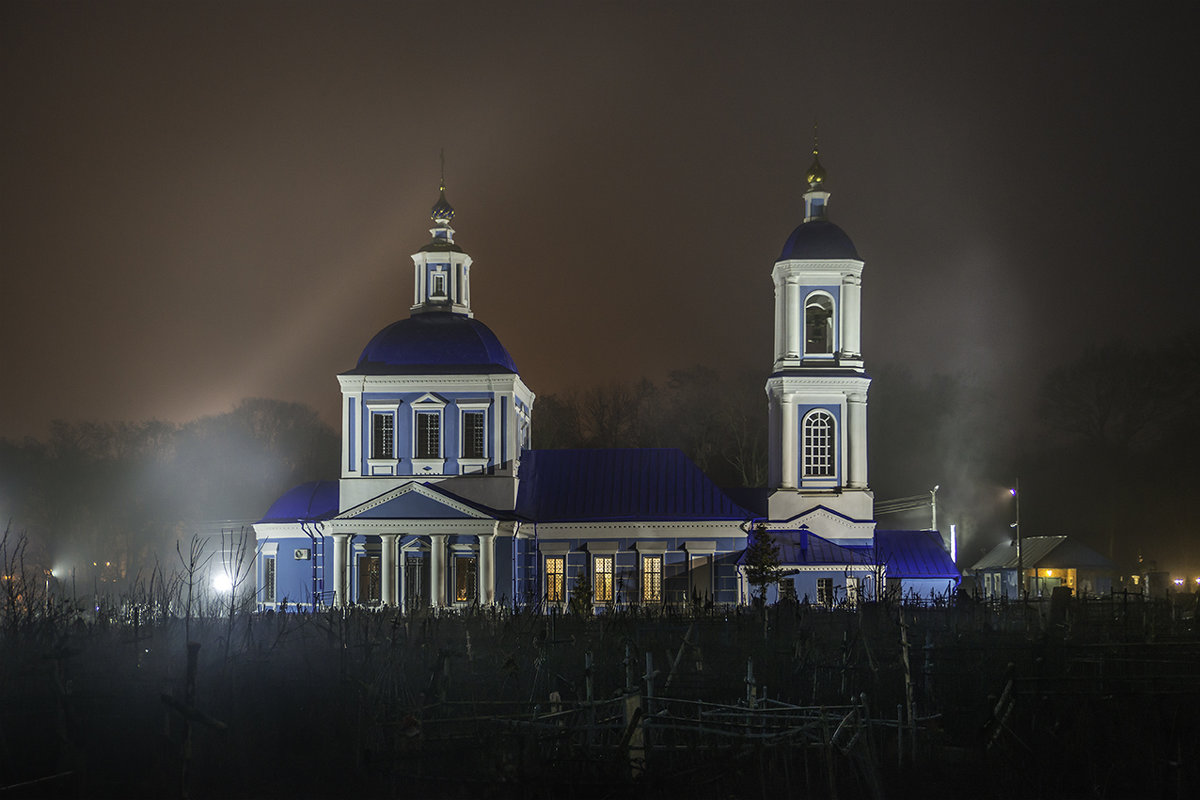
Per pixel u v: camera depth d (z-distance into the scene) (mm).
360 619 38125
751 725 21594
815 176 75188
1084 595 51781
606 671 30547
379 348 73875
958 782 21406
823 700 27703
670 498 72312
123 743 22719
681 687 28031
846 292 73062
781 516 71875
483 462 72250
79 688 25297
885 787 21188
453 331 74000
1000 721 22516
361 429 72812
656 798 19234
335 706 25219
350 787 20688
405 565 70812
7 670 25109
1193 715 23281
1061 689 25391
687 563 70938
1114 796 20312
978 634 37469
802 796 20438
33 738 22578
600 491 73125
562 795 18953
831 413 72625
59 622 32344
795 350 73000
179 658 29328
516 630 39469
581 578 60250
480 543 70500
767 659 31938
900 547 72438
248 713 24641
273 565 74062
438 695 25469
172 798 20266
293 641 34844
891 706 27188
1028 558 93062
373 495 72250
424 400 72500
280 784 21047
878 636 38156
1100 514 108312
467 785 19828
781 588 65750
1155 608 45875
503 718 21484
